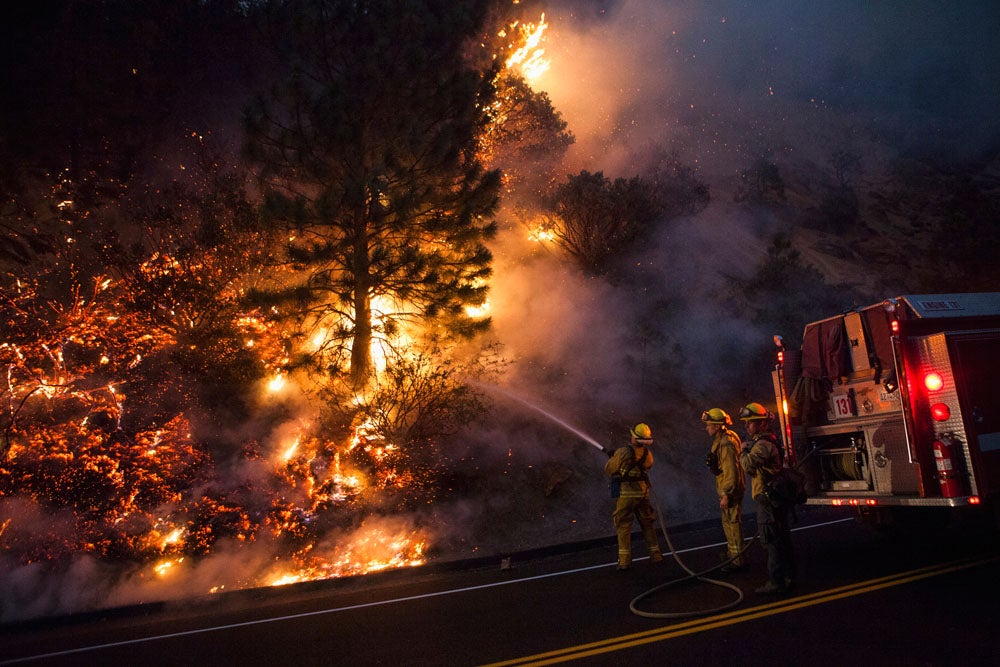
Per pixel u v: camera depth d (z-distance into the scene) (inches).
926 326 245.6
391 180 444.1
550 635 195.3
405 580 309.7
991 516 234.5
